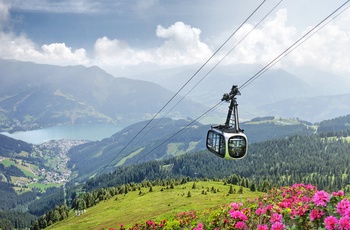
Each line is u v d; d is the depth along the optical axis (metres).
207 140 32.56
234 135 26.91
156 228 22.00
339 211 8.10
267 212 11.50
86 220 133.25
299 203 12.02
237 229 11.51
